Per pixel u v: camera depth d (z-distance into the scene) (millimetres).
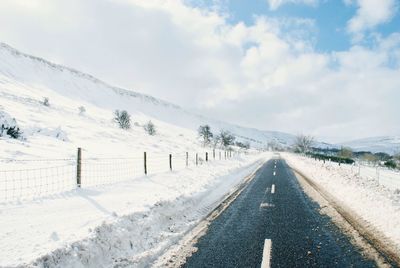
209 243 7086
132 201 10180
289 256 6211
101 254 5992
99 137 40906
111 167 20891
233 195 14070
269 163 43000
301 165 36625
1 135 24578
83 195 10688
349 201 12070
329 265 5746
